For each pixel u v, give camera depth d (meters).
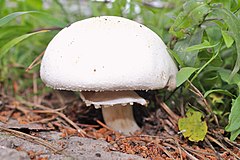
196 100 0.38
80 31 0.34
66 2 0.58
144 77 0.33
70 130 0.37
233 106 0.32
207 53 0.36
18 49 0.54
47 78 0.34
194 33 0.36
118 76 0.32
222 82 0.40
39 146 0.32
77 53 0.33
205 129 0.35
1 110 0.43
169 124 0.38
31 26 0.51
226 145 0.36
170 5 0.53
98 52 0.33
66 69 0.33
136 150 0.34
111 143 0.35
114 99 0.35
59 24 0.43
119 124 0.38
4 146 0.30
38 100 0.47
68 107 0.44
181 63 0.35
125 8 0.48
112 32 0.33
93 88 0.33
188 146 0.35
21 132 0.34
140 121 0.40
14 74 0.52
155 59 0.33
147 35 0.34
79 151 0.32
